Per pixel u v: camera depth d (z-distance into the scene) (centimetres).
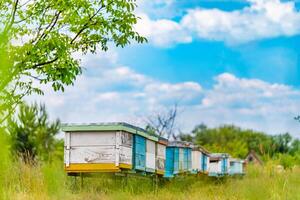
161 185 1980
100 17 1379
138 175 1889
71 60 1300
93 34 1392
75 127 1752
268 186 1566
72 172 1738
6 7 1160
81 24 1359
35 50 1204
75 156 1753
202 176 2522
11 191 1096
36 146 2080
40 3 1277
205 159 2717
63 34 1331
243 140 7644
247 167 3112
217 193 1658
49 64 1270
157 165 2072
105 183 1736
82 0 1323
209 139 8506
